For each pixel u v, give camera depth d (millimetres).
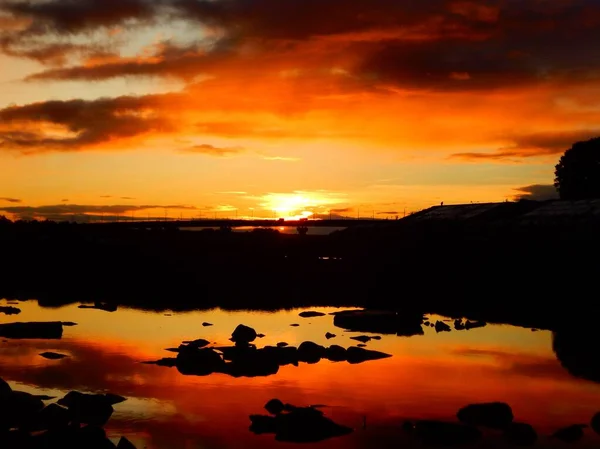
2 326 41750
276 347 34531
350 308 55219
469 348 36875
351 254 84188
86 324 46250
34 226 108500
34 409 23812
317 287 69562
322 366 32281
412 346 37469
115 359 34031
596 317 47250
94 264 88625
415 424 22938
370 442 21750
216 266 86250
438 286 63906
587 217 65312
